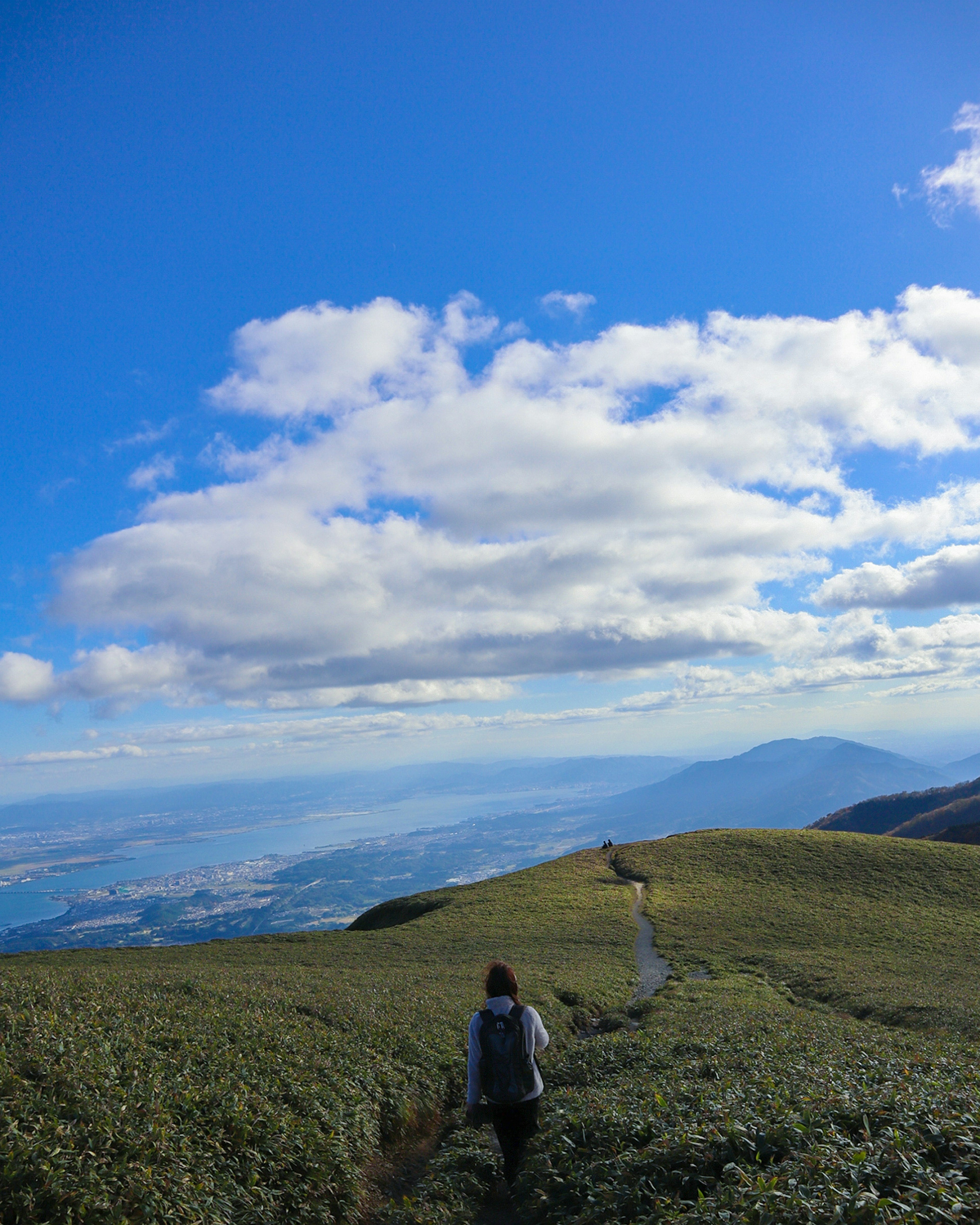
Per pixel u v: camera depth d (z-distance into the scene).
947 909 53.31
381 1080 14.27
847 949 43.31
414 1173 12.05
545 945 44.09
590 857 78.75
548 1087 15.72
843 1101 8.41
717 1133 8.20
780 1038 15.46
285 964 35.41
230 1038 13.88
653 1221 6.88
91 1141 8.12
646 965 39.84
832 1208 5.89
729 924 49.38
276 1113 10.57
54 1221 6.80
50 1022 11.54
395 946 43.31
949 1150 6.77
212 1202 8.05
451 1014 21.81
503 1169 10.79
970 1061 12.22
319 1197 9.52
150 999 15.76
